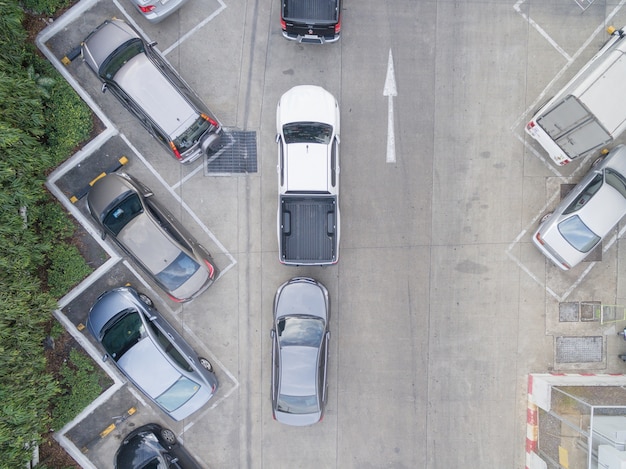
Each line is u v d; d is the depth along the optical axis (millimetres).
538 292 11297
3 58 8695
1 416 8492
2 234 8523
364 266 11125
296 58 10734
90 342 10648
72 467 10648
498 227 11164
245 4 10594
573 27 10930
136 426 10984
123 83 9430
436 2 10719
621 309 11328
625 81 9469
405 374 11273
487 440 11320
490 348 11312
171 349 10211
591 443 10180
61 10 10219
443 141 10992
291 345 10250
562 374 11266
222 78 10703
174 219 10570
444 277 11203
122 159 10586
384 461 11312
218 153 10805
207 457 11195
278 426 11250
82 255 10555
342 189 10984
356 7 10648
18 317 8781
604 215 10227
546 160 11070
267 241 11039
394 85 10836
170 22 10523
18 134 8320
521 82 10961
